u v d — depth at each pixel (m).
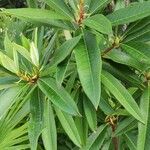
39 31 0.58
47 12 0.46
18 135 0.62
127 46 0.50
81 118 0.55
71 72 0.53
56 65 0.46
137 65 0.51
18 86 0.49
